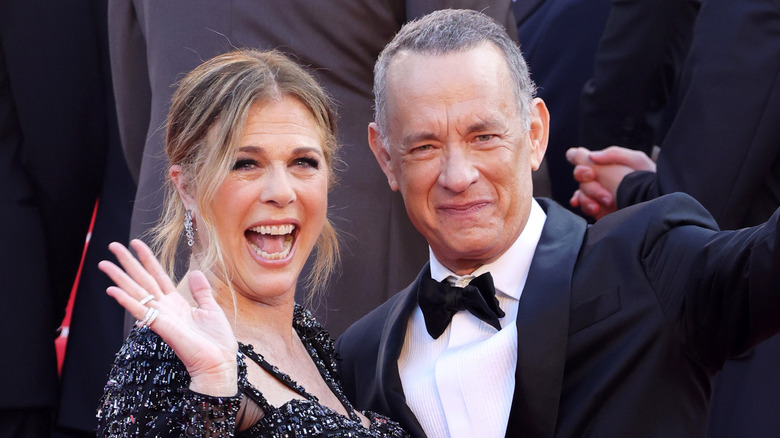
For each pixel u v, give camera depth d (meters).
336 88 5.15
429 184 4.09
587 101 6.45
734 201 5.19
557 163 6.92
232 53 3.99
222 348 3.33
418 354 4.34
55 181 6.09
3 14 5.89
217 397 3.26
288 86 3.84
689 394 3.87
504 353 4.05
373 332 4.58
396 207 5.18
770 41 5.14
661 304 3.89
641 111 6.37
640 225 4.09
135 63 5.72
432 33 4.07
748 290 3.61
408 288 4.61
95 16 6.14
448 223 4.12
